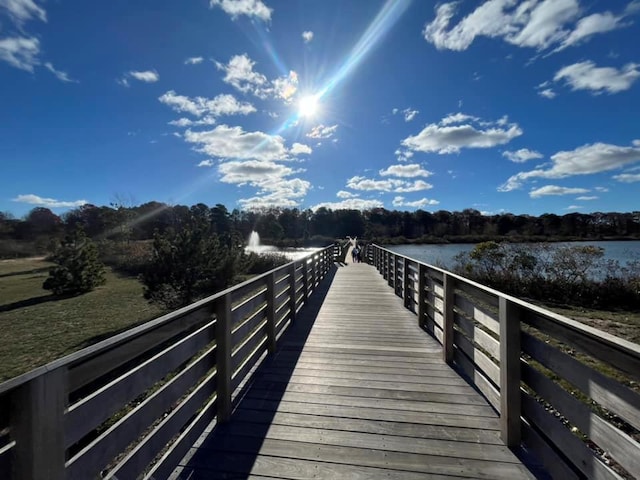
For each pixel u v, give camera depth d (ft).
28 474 3.01
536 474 5.74
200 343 6.77
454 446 6.53
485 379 8.36
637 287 27.76
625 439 3.81
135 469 4.74
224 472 5.86
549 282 30.83
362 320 16.85
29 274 60.95
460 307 10.03
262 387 9.21
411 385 9.30
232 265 28.53
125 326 22.97
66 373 3.45
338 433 7.01
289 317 15.71
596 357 4.22
